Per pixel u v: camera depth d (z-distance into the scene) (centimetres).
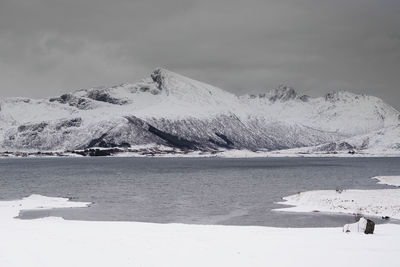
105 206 7150
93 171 19212
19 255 2711
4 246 2981
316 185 11031
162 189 10306
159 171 19162
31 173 17688
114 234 3622
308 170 19200
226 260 2641
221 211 6550
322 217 5756
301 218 5722
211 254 2800
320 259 2648
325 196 7394
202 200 8019
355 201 6825
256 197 8400
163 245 3089
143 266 2506
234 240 3334
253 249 2953
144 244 3120
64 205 7144
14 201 7406
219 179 13838
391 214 5828
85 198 8394
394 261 2588
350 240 3341
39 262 2544
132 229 4050
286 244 3158
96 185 11588
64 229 3962
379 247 3016
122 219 5791
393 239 3388
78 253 2788
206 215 6162
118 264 2536
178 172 18262
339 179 13075
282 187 10625
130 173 17538
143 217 5978
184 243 3180
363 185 10688
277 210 6519
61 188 10675
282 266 2498
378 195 7356
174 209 6819
